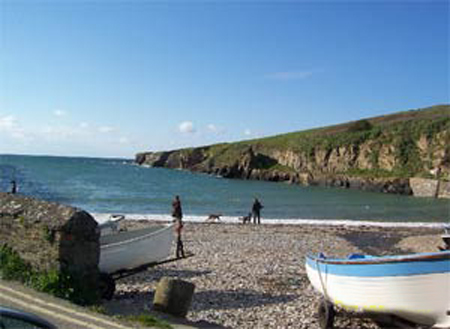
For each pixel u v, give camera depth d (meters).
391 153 117.81
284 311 11.27
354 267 9.70
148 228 15.51
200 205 58.91
